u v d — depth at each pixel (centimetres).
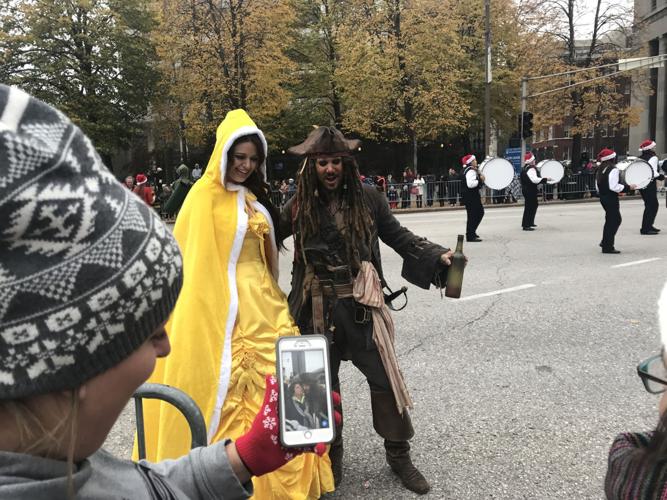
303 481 230
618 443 110
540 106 2570
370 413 339
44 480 67
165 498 91
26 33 2409
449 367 405
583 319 510
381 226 264
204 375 214
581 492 250
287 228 260
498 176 1231
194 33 2173
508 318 521
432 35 2308
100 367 68
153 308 71
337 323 244
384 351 245
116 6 2592
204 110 2314
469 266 786
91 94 2503
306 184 242
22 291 61
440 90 2300
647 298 574
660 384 102
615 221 838
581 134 2638
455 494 253
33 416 66
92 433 73
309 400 114
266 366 226
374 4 2359
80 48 2502
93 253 64
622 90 2697
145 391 157
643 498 95
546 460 277
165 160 3284
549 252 876
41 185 61
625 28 2541
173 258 75
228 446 112
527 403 341
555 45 2539
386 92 2317
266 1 2186
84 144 68
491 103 2786
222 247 230
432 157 3481
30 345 62
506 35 2642
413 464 277
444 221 1430
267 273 244
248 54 2216
